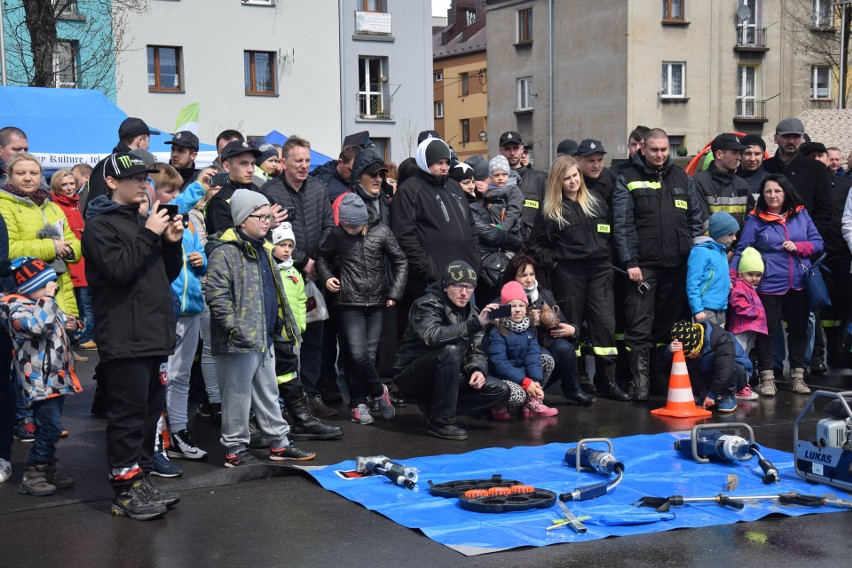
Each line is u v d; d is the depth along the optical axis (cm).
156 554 486
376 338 802
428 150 833
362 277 789
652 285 897
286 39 3528
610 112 4019
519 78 4538
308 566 468
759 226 923
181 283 648
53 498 584
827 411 617
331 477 618
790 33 4053
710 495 582
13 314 573
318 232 816
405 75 3903
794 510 550
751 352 973
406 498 572
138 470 552
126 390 540
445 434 739
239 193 636
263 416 661
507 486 576
